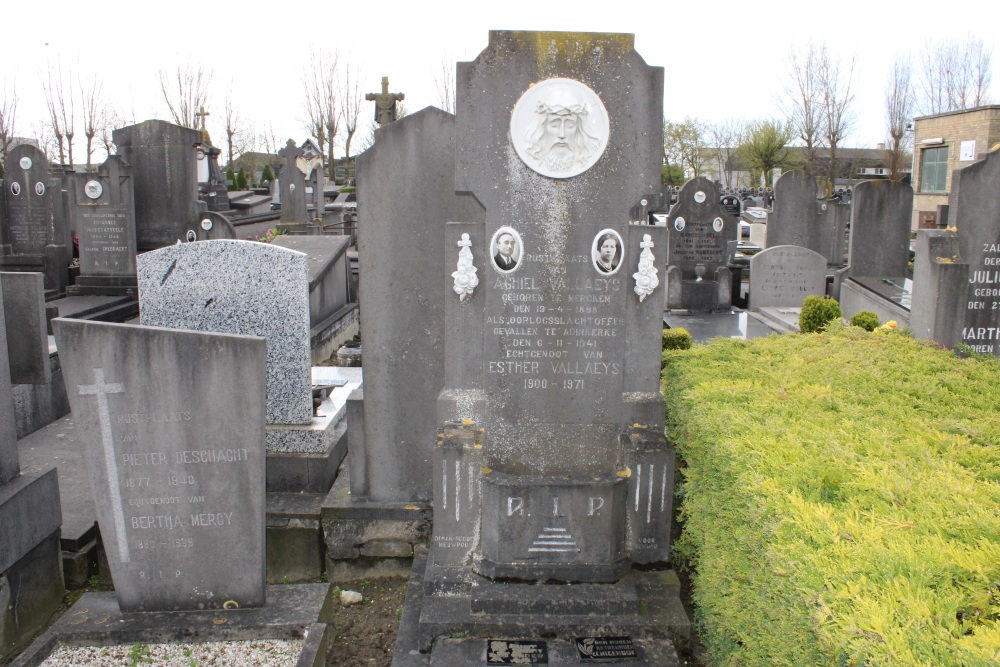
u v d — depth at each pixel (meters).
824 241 18.05
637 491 4.98
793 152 46.38
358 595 5.68
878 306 12.19
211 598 4.82
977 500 3.30
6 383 5.05
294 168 24.31
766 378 5.90
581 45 4.68
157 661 4.47
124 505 4.66
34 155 14.70
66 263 14.58
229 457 4.62
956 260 7.73
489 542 4.94
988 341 7.81
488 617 4.65
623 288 4.94
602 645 4.54
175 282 6.34
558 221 4.86
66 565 5.62
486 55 4.70
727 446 4.12
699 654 4.67
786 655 3.02
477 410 5.09
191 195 16.67
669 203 31.84
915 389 5.46
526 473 5.10
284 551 5.95
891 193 13.93
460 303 5.02
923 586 2.69
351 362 11.41
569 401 5.06
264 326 6.29
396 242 5.70
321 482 6.21
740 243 27.45
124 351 4.49
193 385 4.53
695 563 5.11
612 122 4.75
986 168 7.55
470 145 4.78
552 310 4.96
